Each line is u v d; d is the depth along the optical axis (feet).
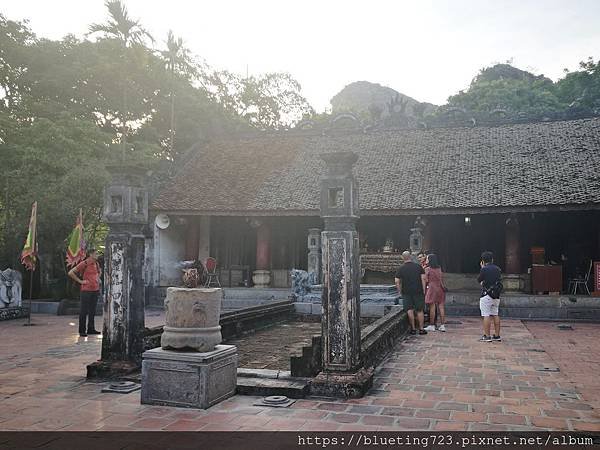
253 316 42.24
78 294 67.00
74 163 74.95
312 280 62.28
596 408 19.67
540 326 50.85
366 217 78.07
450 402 20.51
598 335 43.21
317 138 94.84
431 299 43.62
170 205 78.95
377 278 73.92
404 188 71.97
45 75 103.86
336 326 22.30
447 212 65.31
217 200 79.10
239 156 93.04
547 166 69.82
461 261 76.33
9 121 89.40
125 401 20.66
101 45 106.73
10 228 69.10
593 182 62.95
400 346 34.65
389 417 18.48
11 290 56.65
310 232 63.77
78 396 21.45
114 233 26.11
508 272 65.62
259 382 22.31
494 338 37.40
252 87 147.02
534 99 189.16
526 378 24.89
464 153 79.00
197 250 82.38
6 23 103.55
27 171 74.23
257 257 79.25
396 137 89.04
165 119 122.42
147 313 65.67
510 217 65.21
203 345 20.43
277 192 78.74
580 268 70.28
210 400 19.83
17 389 22.65
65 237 69.10
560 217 71.82
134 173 26.30
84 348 34.27
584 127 78.54
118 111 113.50
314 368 22.97
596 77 195.42
